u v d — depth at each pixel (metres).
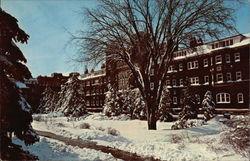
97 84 71.31
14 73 7.01
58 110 56.53
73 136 16.61
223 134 11.20
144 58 19.44
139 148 11.88
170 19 18.17
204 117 31.11
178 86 49.25
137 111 37.69
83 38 18.16
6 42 7.18
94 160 8.98
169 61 19.83
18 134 7.15
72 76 49.47
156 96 19.75
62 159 8.74
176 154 9.95
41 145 10.91
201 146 11.01
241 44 37.69
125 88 44.00
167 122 31.06
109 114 42.97
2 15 7.03
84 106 47.97
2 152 6.36
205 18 17.80
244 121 9.86
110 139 15.33
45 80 80.69
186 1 17.72
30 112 7.32
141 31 19.70
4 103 6.58
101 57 19.36
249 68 36.38
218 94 41.12
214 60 42.19
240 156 8.46
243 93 37.00
